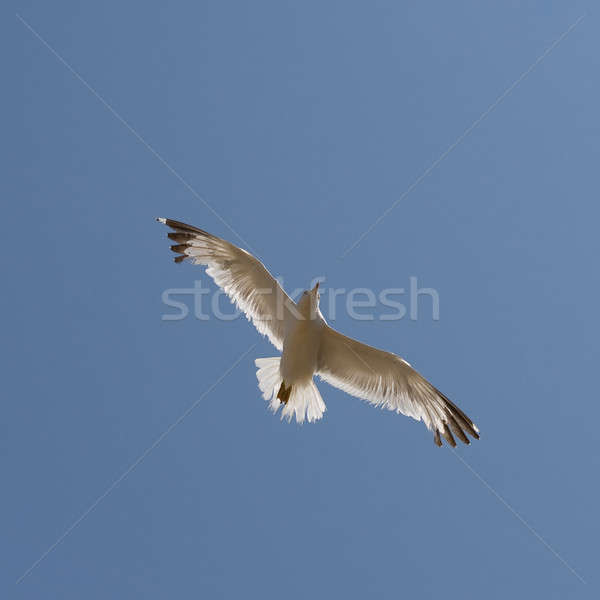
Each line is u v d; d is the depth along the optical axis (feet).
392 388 49.42
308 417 48.93
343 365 49.32
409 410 49.57
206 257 48.55
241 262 47.62
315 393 49.06
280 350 48.85
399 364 47.98
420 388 48.75
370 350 47.75
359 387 49.90
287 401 48.73
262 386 49.03
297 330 46.55
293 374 47.75
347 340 47.44
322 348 48.47
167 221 49.37
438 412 49.34
